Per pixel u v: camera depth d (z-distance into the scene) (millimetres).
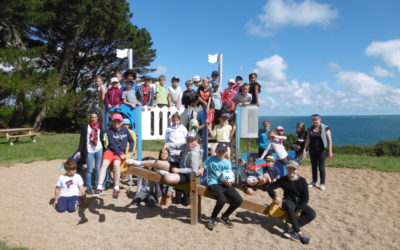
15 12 20047
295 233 5238
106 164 6121
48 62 27750
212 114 8352
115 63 30562
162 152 6496
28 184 7836
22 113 24578
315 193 7637
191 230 5418
